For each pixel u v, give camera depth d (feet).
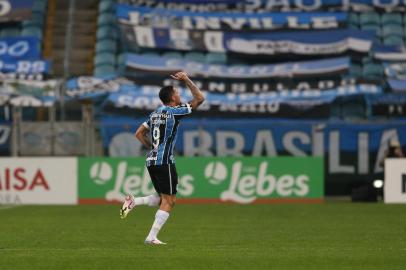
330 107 333.21
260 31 367.25
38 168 273.33
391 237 155.84
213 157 276.00
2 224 190.60
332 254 121.29
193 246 135.44
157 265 106.73
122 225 188.14
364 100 337.11
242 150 306.76
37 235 160.97
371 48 359.46
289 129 307.17
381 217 212.02
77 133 295.07
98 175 274.16
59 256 117.29
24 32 374.63
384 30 378.53
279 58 365.61
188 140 305.73
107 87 322.75
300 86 332.19
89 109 313.94
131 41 358.43
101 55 364.99
